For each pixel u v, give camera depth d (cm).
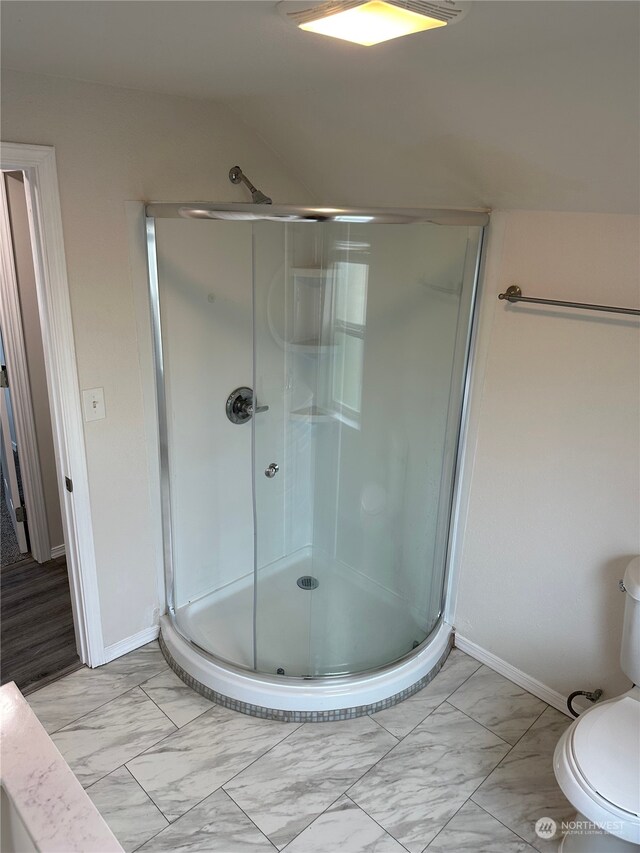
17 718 128
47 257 201
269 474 275
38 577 314
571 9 108
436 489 262
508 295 216
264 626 263
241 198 248
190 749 220
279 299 262
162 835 190
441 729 232
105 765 213
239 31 129
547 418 220
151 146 216
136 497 249
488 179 205
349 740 226
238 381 273
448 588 271
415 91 175
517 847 190
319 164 245
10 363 291
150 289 229
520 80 153
